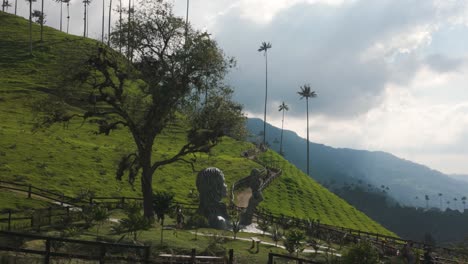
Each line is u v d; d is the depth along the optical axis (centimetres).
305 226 5306
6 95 10150
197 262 2462
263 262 3039
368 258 2423
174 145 9394
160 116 4194
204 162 8588
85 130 8938
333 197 9650
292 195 8506
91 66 4122
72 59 4109
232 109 4366
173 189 6731
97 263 2159
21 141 7000
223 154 9969
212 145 4438
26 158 6247
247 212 4856
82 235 2986
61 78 4222
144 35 4125
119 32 4144
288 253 3584
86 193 5216
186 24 4222
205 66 4134
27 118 8788
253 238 4112
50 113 4216
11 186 5028
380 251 4312
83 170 6397
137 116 4294
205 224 4253
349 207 9362
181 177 7438
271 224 5119
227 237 3834
